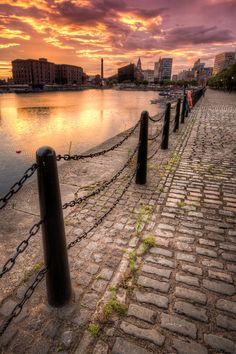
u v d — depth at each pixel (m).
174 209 3.87
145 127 4.25
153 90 170.12
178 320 2.07
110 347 1.85
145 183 4.78
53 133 18.52
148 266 2.66
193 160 6.32
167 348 1.86
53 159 1.66
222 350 1.86
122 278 2.48
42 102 59.03
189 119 13.75
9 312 2.09
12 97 91.81
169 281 2.47
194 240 3.13
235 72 64.94
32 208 3.77
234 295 2.33
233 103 26.72
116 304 2.17
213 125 11.76
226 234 3.27
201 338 1.94
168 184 4.79
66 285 2.09
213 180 5.05
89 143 15.28
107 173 5.25
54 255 1.90
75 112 34.06
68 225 3.34
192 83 182.50
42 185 1.68
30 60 192.88
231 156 6.72
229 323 2.06
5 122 24.55
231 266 2.70
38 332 1.94
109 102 57.34
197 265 2.71
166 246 3.00
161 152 7.03
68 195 4.21
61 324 2.00
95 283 2.41
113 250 2.88
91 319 2.05
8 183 9.26
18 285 2.36
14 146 14.61
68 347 1.84
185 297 2.30
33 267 2.58
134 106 44.41
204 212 3.80
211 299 2.29
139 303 2.22
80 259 2.72
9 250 2.82
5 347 1.83
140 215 3.64
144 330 1.98
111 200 4.07
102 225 3.36
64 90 189.12
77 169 5.48
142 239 3.11
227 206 4.01
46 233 1.81
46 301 2.20
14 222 3.38
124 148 7.31
